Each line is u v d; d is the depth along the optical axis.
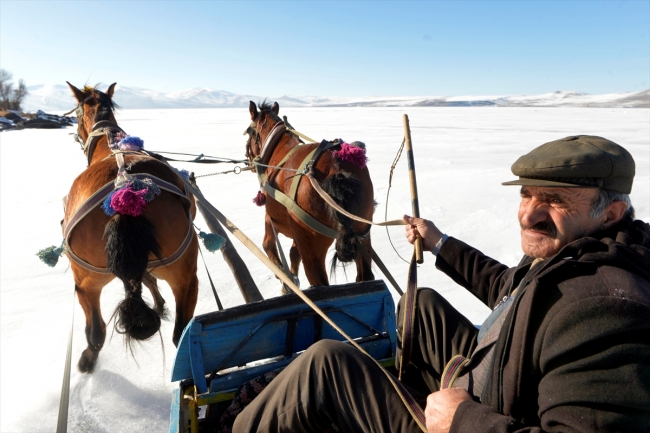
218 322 2.15
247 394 2.09
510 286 1.82
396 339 2.42
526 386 1.42
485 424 1.35
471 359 1.76
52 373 3.46
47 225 7.47
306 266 3.81
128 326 2.68
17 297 4.84
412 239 2.36
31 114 42.53
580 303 1.31
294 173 3.73
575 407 1.25
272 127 4.65
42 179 11.38
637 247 1.40
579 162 1.42
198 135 23.61
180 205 3.13
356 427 1.72
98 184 2.97
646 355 1.20
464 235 5.90
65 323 4.25
